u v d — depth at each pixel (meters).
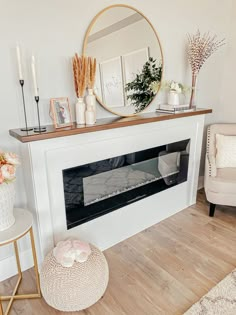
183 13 2.31
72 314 1.47
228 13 2.76
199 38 2.40
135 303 1.54
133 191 2.18
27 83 1.57
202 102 2.87
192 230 2.32
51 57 1.62
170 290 1.64
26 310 1.51
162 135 2.24
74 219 1.85
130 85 2.05
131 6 1.91
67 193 1.75
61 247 1.50
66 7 1.61
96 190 1.93
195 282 1.70
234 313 1.45
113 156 1.93
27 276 1.79
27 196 1.73
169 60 2.33
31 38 1.52
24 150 1.54
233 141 2.61
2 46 1.44
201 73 2.72
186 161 2.57
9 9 1.41
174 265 1.87
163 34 2.21
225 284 1.67
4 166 1.30
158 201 2.41
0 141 1.56
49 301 1.44
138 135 2.05
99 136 1.79
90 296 1.43
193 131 2.52
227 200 2.37
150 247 2.08
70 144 1.65
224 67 2.97
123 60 1.96
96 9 1.74
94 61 1.69
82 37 1.72
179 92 2.31
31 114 1.63
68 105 1.69
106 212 2.03
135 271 1.81
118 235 2.16
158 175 2.36
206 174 2.54
